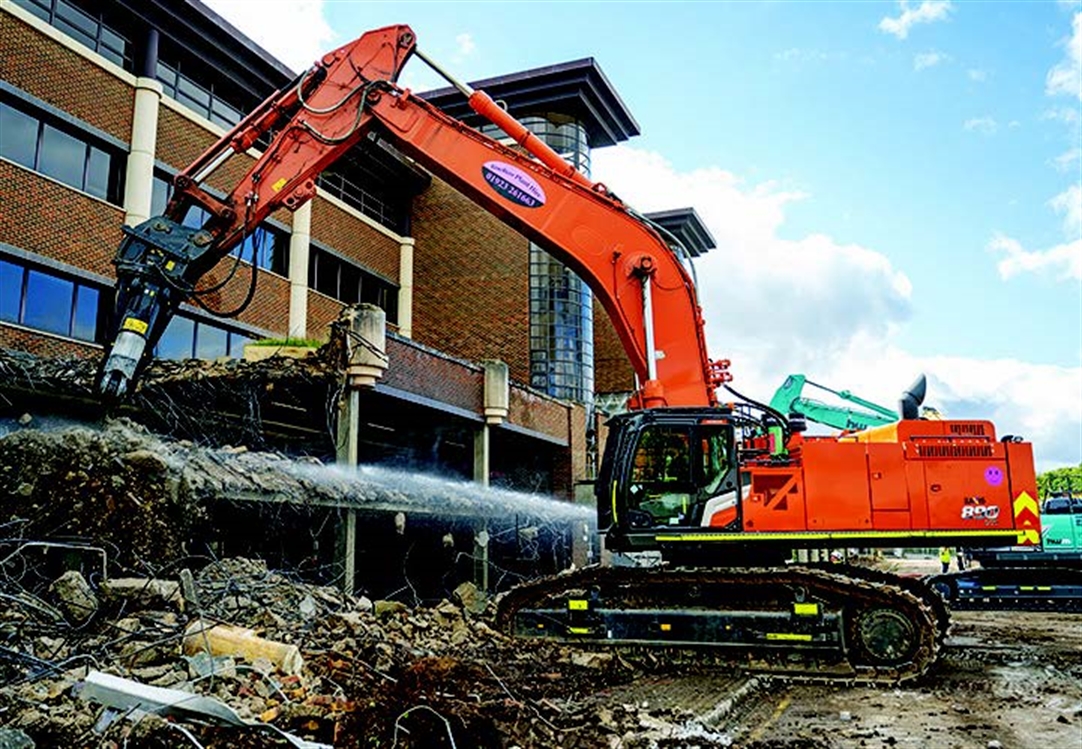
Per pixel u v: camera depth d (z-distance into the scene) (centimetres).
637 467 1034
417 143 1119
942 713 775
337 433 1473
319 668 727
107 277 1847
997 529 988
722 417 1023
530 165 1121
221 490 1092
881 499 993
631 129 3177
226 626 766
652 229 1112
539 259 2833
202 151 2136
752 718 752
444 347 2875
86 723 537
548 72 2850
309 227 2438
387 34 1151
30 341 1678
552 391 2736
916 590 1077
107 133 1873
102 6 1938
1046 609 2038
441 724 600
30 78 1709
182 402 1469
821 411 2602
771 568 1002
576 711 707
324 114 1134
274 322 2300
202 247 1034
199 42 2144
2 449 1007
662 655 1011
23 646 691
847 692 883
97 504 985
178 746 516
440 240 2956
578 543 2280
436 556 2052
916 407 1091
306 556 1505
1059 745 656
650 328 1066
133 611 808
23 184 1681
